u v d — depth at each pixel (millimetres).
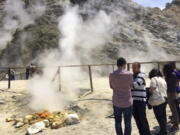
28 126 9453
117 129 6160
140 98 6281
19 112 11125
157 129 7566
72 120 8945
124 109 6004
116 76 6012
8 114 11070
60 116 9828
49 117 9680
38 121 9617
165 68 6910
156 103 6473
